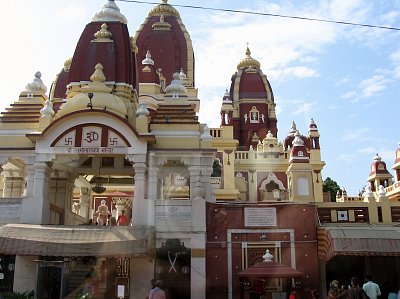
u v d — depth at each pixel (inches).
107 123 879.7
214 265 839.7
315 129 1665.8
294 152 1205.1
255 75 2192.4
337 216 925.8
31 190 862.5
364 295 609.9
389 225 894.4
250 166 1630.2
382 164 1984.5
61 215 984.3
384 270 909.2
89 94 881.5
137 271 826.8
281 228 858.1
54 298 802.2
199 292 816.3
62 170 996.6
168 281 828.6
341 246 764.6
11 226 785.6
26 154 878.4
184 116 943.7
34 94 962.1
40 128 897.5
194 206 855.7
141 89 1429.6
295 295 741.9
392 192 1681.8
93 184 1214.9
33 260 808.9
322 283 863.1
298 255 847.1
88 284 823.7
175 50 1819.6
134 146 875.4
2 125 913.5
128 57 1031.6
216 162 1438.2
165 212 855.1
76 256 751.7
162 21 1863.9
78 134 878.4
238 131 2095.2
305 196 1162.0
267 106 2142.0
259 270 700.7
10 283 805.2
